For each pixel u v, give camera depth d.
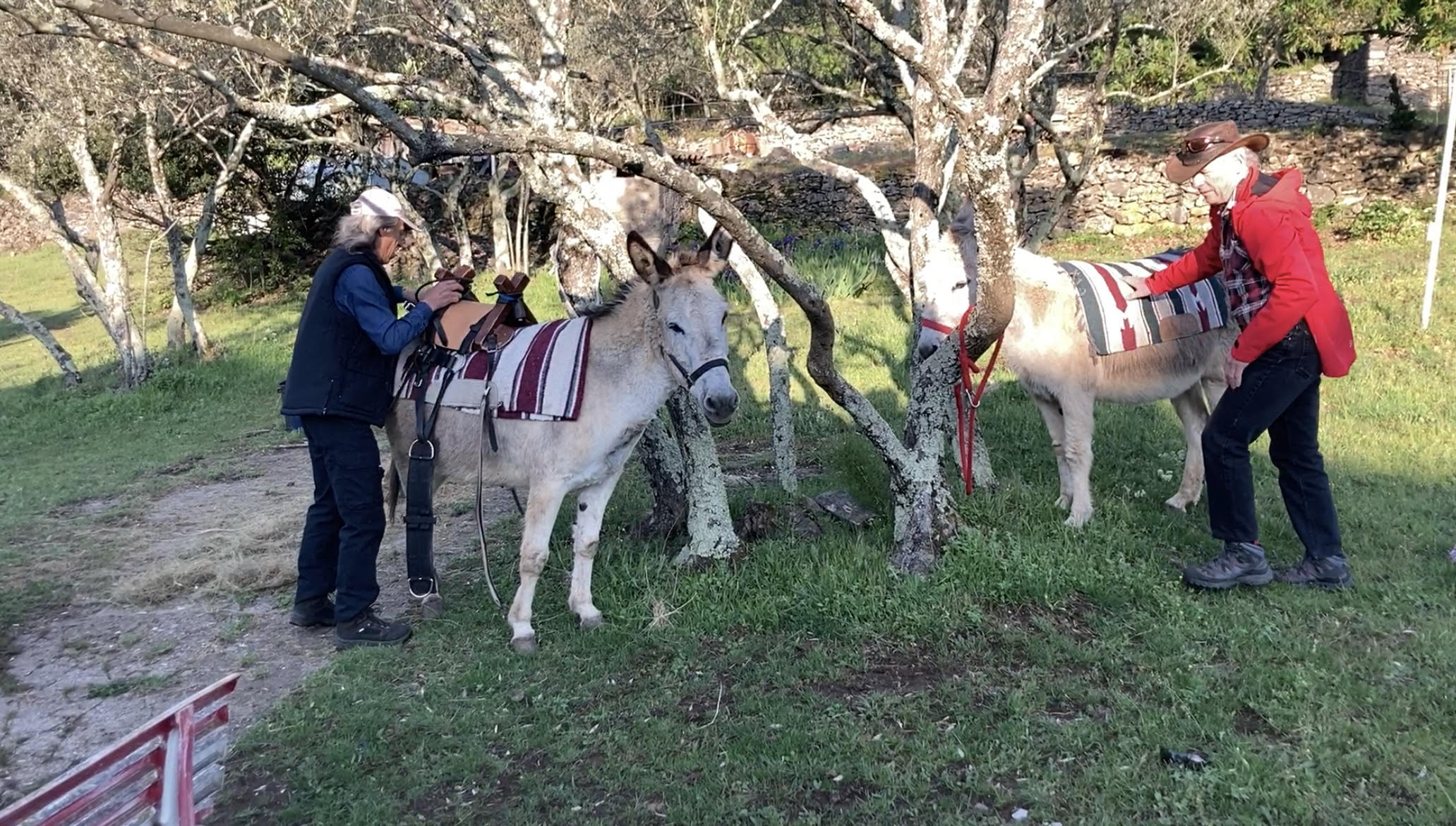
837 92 10.17
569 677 4.11
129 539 6.41
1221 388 5.82
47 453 9.41
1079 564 4.75
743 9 8.38
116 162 11.88
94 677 4.43
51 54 10.88
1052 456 6.87
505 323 4.55
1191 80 10.30
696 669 4.14
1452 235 13.74
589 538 4.50
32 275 24.70
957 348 4.75
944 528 4.87
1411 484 5.96
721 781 3.38
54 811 2.13
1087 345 5.39
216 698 2.63
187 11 6.32
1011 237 4.28
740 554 5.05
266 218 20.28
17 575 5.78
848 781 3.35
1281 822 3.07
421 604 4.78
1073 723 3.61
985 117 3.94
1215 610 4.43
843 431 7.73
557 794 3.35
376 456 4.45
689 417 4.89
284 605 5.11
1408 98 21.36
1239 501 4.52
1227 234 4.48
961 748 3.48
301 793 3.42
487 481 4.45
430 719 3.81
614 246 4.94
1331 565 4.59
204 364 13.06
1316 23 16.39
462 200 20.84
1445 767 3.25
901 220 18.09
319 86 7.64
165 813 2.38
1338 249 13.98
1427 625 4.21
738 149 17.45
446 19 5.63
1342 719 3.55
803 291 4.26
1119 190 16.77
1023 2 3.89
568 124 5.26
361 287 4.17
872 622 4.36
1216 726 3.54
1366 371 8.37
